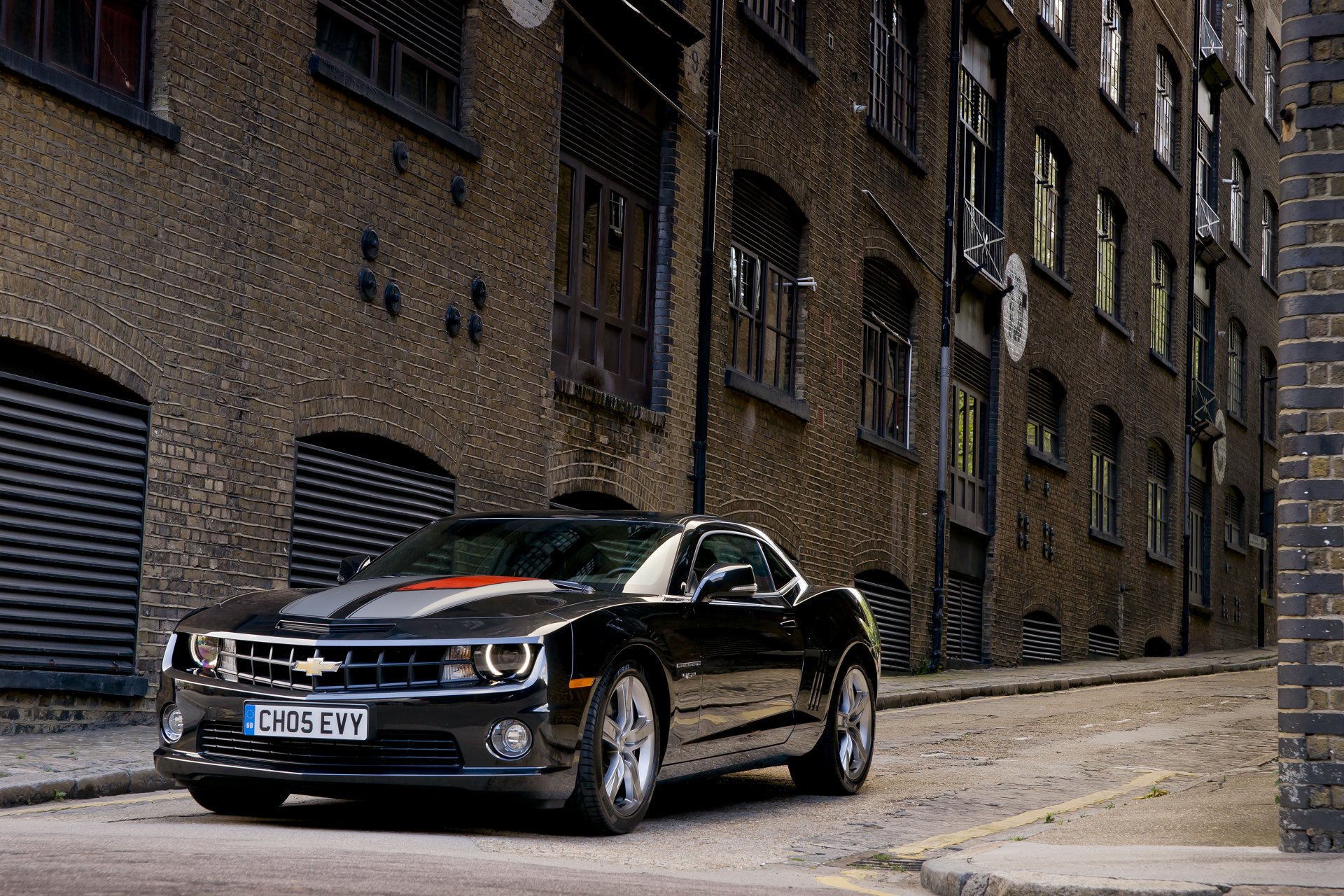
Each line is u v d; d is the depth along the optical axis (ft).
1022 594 82.84
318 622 21.16
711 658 24.16
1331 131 21.03
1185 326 111.55
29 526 31.60
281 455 37.45
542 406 46.65
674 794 28.17
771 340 60.08
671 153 53.36
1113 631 96.78
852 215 65.31
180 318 34.63
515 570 24.11
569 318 49.24
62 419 32.32
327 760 20.48
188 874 15.12
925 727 44.24
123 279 33.17
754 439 57.93
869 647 29.84
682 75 53.52
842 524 64.03
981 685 61.05
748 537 27.66
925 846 23.49
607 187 51.19
